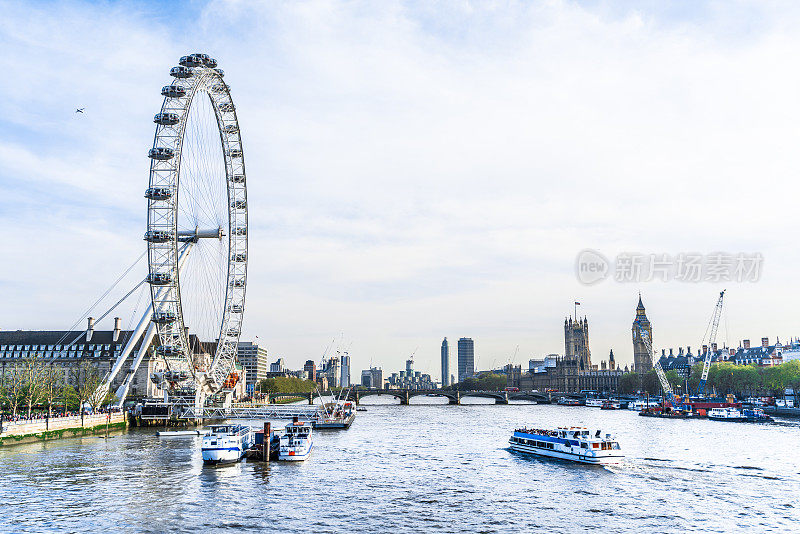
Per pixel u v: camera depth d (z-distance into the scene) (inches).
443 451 5142.7
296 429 5132.9
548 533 2652.6
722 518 2893.7
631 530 2704.2
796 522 2829.7
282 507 3021.7
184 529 2640.3
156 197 6638.8
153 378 7431.1
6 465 4052.7
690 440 5940.0
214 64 7086.6
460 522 2802.7
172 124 6722.4
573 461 4503.0
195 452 4771.2
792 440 5915.4
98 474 3769.7
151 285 6894.7
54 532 2588.6
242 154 7829.7
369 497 3265.3
